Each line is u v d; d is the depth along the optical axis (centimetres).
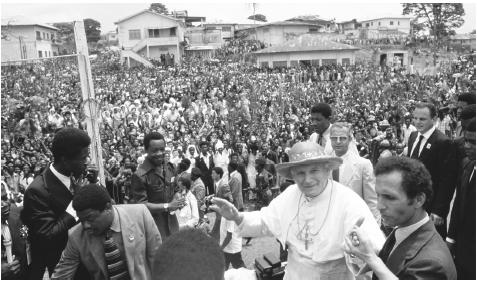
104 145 1362
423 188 214
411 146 521
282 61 4728
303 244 273
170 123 2036
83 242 293
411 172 214
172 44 5334
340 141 429
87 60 584
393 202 215
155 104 2523
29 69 1252
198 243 145
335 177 430
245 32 6350
